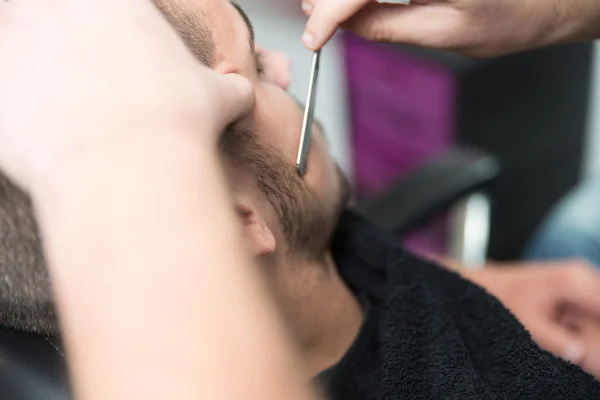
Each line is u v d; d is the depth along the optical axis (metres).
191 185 0.30
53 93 0.32
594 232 1.06
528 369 0.53
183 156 0.30
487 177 0.89
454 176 0.88
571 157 1.58
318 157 0.57
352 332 0.63
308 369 0.59
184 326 0.27
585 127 1.58
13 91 0.32
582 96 1.53
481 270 0.90
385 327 0.57
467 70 1.32
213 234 0.29
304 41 0.54
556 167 1.55
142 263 0.28
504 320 0.57
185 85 0.33
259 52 0.60
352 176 1.79
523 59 1.35
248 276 0.29
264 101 0.53
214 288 0.28
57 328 0.42
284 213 0.54
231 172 0.49
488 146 1.43
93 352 0.26
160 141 0.30
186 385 0.26
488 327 0.57
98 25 0.34
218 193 0.30
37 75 0.32
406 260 0.62
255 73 0.54
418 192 0.87
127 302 0.27
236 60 0.51
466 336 0.58
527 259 1.11
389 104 1.56
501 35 0.63
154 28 0.35
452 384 0.52
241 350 0.27
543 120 1.47
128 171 0.29
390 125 1.59
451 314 0.59
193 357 0.26
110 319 0.27
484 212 0.93
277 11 1.91
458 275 0.62
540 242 1.12
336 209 0.60
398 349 0.54
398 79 1.50
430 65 1.39
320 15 0.53
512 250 1.50
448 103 1.39
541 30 0.65
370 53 1.53
